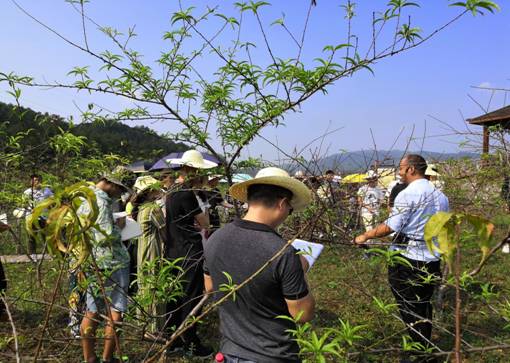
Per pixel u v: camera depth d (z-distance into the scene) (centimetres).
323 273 465
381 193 427
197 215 373
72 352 330
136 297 277
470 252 608
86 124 289
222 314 194
